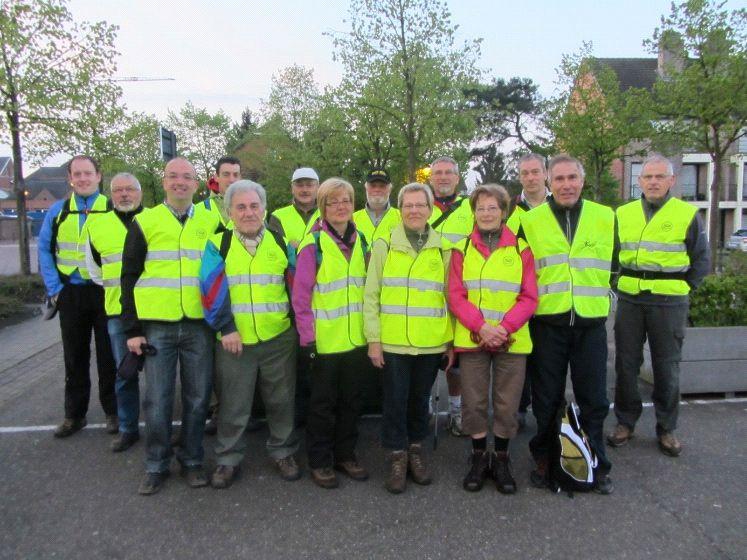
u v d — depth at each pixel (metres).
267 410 3.94
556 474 3.68
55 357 7.31
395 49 15.48
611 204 28.55
